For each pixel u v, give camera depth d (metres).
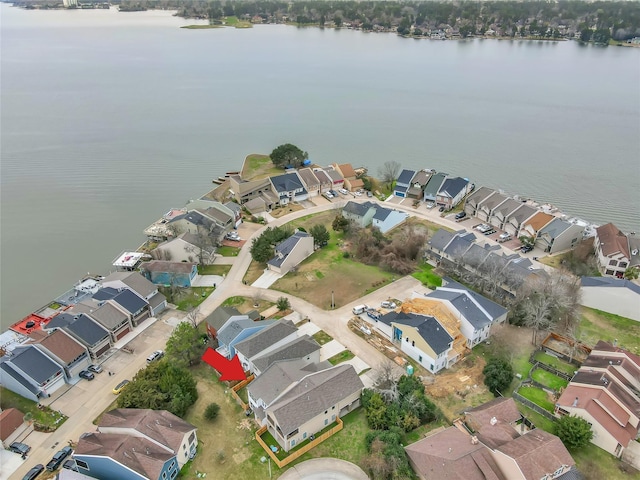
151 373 60.31
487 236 101.62
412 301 74.25
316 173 124.31
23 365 60.66
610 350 62.88
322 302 79.62
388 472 48.47
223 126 180.00
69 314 71.81
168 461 48.06
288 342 67.00
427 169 135.38
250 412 58.44
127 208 118.94
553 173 135.00
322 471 50.72
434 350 62.12
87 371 65.50
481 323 67.94
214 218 101.31
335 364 65.44
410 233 94.25
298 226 105.44
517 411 55.47
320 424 54.88
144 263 86.56
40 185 130.62
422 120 184.38
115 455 47.16
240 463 51.91
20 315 81.19
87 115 193.88
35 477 50.66
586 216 112.25
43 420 58.22
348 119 187.38
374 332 72.12
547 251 94.88
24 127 177.62
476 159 145.88
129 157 150.50
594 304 78.06
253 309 78.12
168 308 79.69
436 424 55.94
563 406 55.44
